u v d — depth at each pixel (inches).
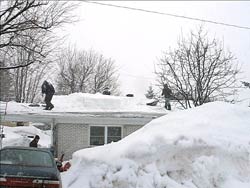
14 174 358.6
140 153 428.8
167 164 421.1
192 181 407.8
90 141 912.9
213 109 521.0
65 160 897.5
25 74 1861.5
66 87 2293.3
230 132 471.5
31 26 850.8
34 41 876.0
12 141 1072.8
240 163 436.8
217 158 428.8
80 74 2319.1
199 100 1107.3
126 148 441.1
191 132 453.1
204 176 410.6
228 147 442.6
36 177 362.0
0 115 859.4
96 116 900.6
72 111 903.1
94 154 470.0
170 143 433.1
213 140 444.5
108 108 989.2
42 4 858.8
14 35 847.7
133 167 418.3
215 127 474.3
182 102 1152.8
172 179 409.4
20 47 885.2
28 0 839.7
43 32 887.7
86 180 431.5
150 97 1320.1
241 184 410.9
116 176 413.4
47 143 1382.9
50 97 935.0
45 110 909.8
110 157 441.1
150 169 415.2
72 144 906.7
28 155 389.4
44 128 2016.5
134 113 914.7
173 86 1139.3
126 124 920.3
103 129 920.9
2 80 1785.2
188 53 1147.3
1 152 386.9
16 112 870.4
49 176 366.9
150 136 451.5
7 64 966.4
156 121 496.7
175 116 505.7
